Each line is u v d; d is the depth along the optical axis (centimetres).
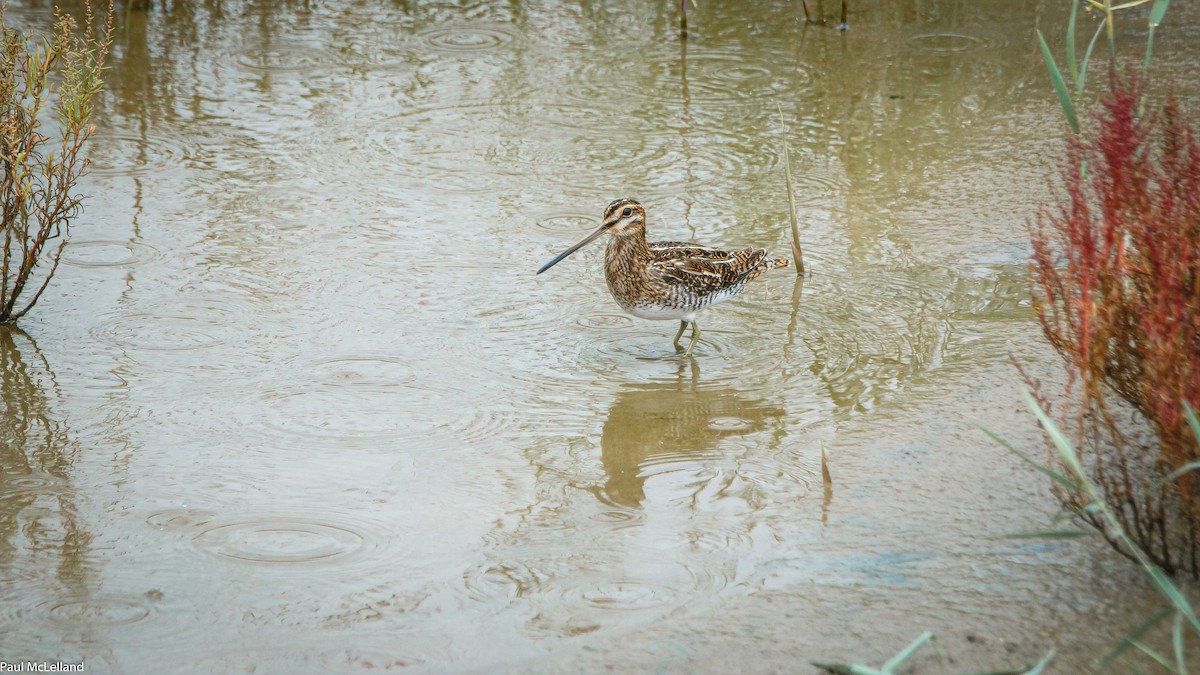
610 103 1580
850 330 1068
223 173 1379
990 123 1488
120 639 670
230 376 988
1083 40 1697
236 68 1672
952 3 1884
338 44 1764
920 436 869
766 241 1230
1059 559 702
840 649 630
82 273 1154
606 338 1076
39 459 862
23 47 1202
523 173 1391
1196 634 622
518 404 959
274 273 1166
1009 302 1091
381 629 680
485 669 636
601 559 750
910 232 1243
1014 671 602
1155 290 678
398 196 1336
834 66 1678
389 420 929
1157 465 750
